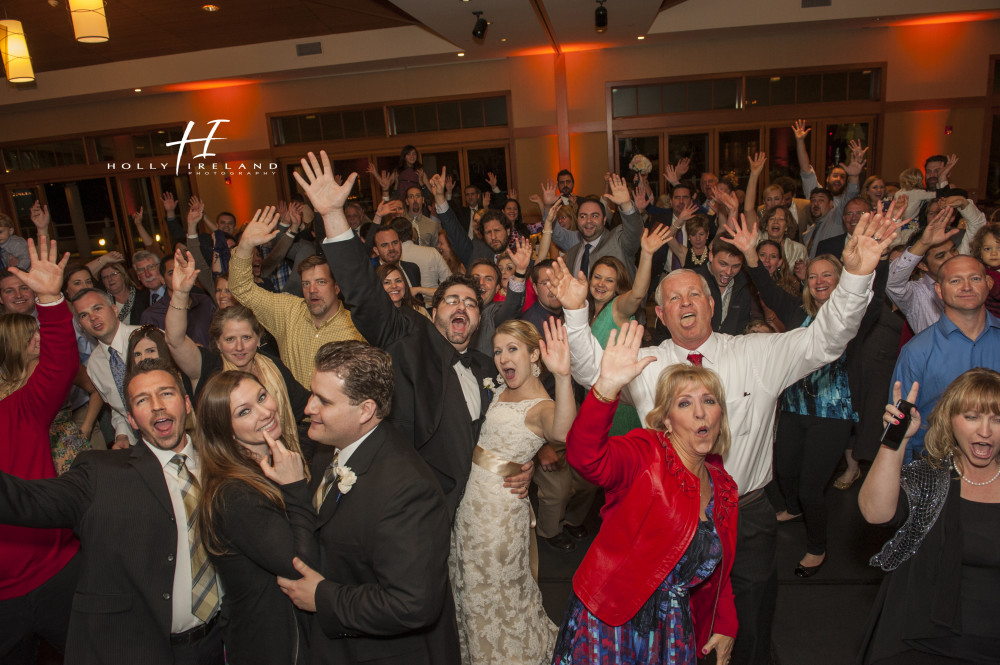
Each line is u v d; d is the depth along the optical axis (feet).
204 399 5.82
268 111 35.45
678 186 20.59
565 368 6.24
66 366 7.32
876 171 32.94
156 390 6.05
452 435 7.50
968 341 8.21
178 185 36.99
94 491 5.87
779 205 19.11
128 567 5.82
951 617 5.77
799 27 31.01
